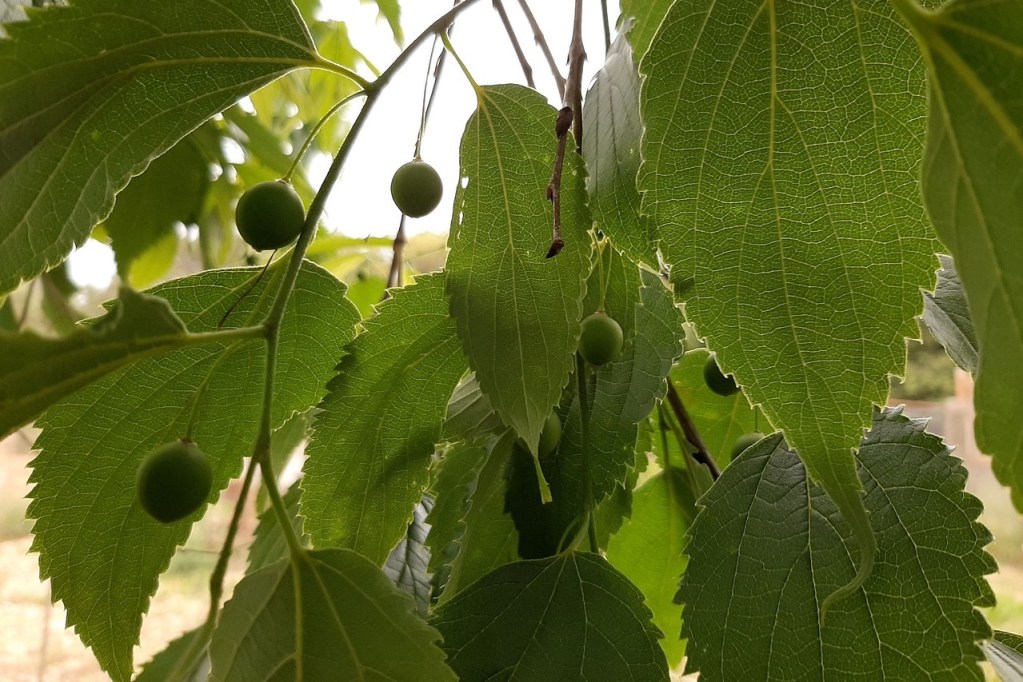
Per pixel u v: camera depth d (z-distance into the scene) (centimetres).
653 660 13
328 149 32
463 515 16
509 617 13
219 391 13
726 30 11
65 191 11
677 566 20
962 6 8
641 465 18
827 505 14
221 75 12
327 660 9
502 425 16
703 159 11
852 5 10
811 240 11
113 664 13
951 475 13
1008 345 8
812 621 13
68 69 11
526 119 13
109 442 13
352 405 14
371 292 29
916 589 13
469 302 13
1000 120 7
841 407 11
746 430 20
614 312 16
